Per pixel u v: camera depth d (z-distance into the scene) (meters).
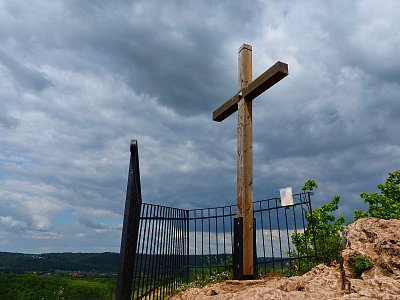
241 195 6.57
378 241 4.99
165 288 5.98
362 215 10.56
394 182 10.57
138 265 4.49
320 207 9.79
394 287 3.92
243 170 6.66
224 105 7.79
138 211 4.41
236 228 6.40
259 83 6.54
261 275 7.00
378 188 10.70
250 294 4.32
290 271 6.80
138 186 4.03
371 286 4.09
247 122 6.95
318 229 9.07
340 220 9.68
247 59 7.38
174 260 6.29
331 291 4.46
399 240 4.78
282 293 4.27
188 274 7.59
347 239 5.55
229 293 4.75
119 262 3.18
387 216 10.05
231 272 7.32
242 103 7.09
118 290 3.10
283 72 6.07
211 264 7.77
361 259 4.75
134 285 4.27
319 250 7.09
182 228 7.26
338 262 6.37
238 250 6.24
